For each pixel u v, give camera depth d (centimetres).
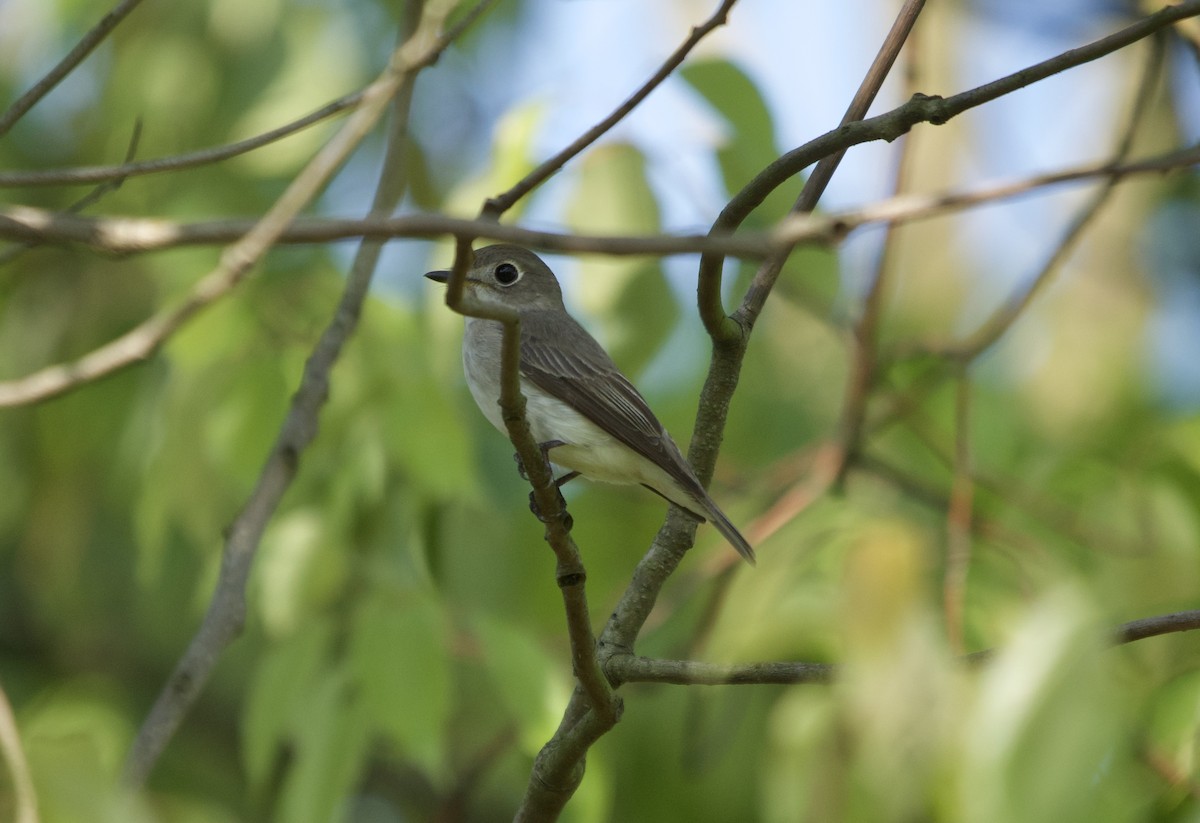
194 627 1404
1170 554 877
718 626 858
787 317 1350
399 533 917
